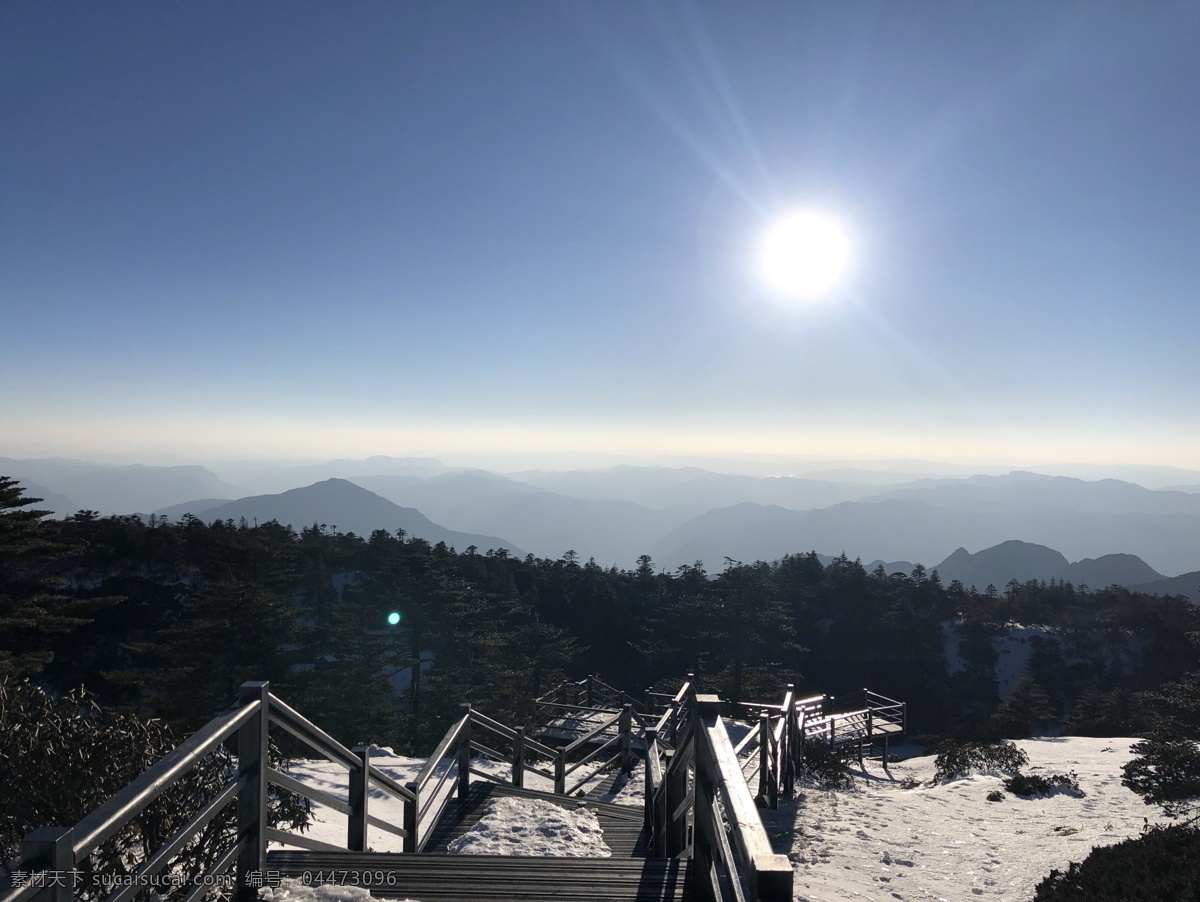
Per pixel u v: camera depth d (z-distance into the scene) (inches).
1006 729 1689.2
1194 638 417.7
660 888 170.9
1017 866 299.4
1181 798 361.7
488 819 283.1
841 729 794.8
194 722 961.5
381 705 1218.6
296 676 1099.3
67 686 1536.7
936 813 424.5
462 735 325.7
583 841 265.0
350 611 1457.9
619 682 2785.4
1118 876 255.6
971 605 3563.0
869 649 3166.8
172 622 1818.4
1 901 83.1
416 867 178.2
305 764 455.8
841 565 3703.3
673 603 3408.0
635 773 536.7
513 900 163.8
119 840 158.4
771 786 417.1
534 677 1742.1
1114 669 3031.5
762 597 1934.1
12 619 807.7
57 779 170.1
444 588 1550.2
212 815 133.0
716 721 162.2
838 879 279.0
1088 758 666.2
